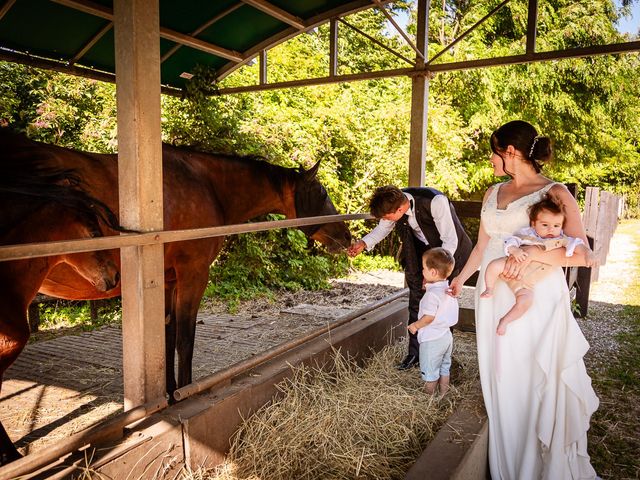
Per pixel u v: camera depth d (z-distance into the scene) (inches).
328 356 128.6
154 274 83.0
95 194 97.8
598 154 565.3
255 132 289.6
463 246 132.4
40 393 129.4
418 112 195.6
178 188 116.1
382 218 130.4
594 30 478.3
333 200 362.3
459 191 494.0
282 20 199.9
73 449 69.7
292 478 91.7
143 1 77.4
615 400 139.0
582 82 518.3
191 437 85.4
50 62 202.2
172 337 125.0
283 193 150.7
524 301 85.1
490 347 94.1
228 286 269.9
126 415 78.5
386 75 197.3
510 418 89.4
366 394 115.7
